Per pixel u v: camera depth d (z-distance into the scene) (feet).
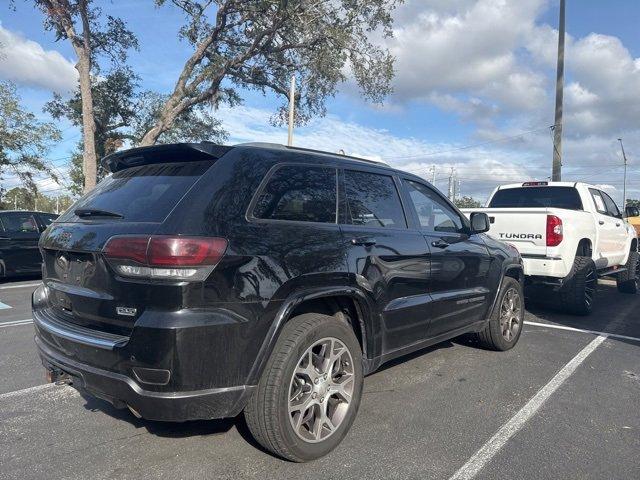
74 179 121.19
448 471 10.22
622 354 18.81
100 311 9.60
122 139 97.35
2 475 9.91
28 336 20.84
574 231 24.47
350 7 71.72
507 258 18.83
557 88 57.16
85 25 70.95
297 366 10.12
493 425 12.41
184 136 101.71
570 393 14.66
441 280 14.84
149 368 8.71
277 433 9.87
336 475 10.02
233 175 10.19
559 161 57.47
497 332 18.25
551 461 10.67
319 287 10.72
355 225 12.25
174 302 8.73
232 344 9.20
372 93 76.33
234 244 9.41
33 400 13.78
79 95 93.50
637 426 12.47
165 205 9.61
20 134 84.02
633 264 34.30
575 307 25.22
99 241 9.64
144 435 11.64
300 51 76.13
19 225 39.52
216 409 9.23
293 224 10.68
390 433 11.88
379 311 12.31
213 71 73.00
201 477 9.88
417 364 17.20
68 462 10.43
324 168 12.10
